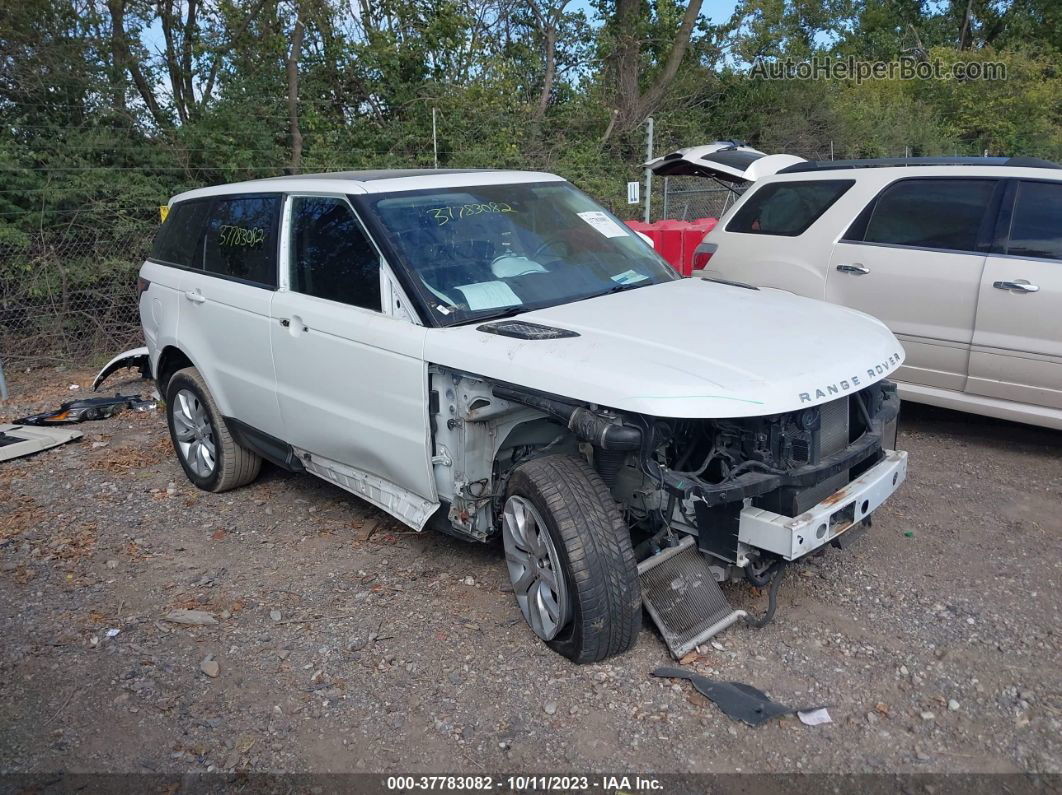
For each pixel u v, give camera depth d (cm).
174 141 1151
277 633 387
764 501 329
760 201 696
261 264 480
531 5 1911
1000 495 499
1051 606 380
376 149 1447
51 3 1091
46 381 899
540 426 385
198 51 1384
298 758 307
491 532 390
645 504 361
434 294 388
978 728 306
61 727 328
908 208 595
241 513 527
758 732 307
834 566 421
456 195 446
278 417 477
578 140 1683
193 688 349
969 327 552
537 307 400
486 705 329
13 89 1070
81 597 429
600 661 347
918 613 378
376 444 410
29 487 584
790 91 2300
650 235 899
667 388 303
